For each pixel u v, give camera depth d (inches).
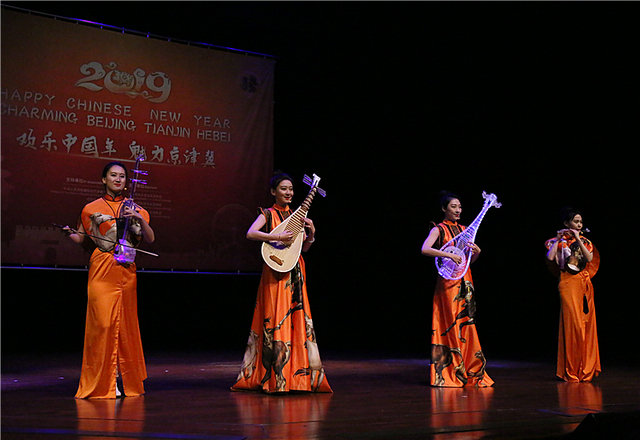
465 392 170.7
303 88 366.0
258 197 323.0
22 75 277.3
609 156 303.3
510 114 331.3
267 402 152.7
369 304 381.7
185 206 305.6
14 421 127.9
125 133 295.3
